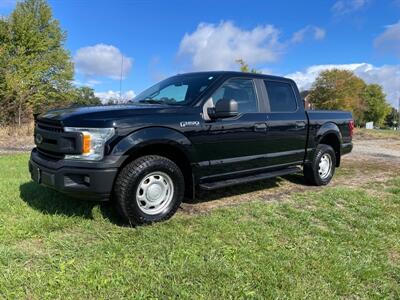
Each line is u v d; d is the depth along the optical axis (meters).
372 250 3.94
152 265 3.34
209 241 3.90
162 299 2.83
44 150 4.51
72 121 4.10
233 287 3.02
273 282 3.13
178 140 4.51
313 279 3.24
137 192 4.24
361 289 3.18
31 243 3.76
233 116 4.86
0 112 17.06
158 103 5.04
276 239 4.10
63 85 33.12
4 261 3.29
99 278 3.07
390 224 4.75
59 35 33.94
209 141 4.88
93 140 4.01
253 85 5.70
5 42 31.05
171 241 3.86
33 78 28.84
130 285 3.00
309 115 6.59
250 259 3.54
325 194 6.08
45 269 3.22
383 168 9.20
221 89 5.18
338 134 7.20
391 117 98.62
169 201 4.55
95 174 3.95
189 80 5.45
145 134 4.23
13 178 6.51
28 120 17.42
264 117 5.66
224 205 5.36
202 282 3.09
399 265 3.67
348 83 49.00
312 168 6.71
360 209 5.35
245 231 4.23
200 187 4.91
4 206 4.74
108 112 4.23
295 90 6.48
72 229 4.16
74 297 2.83
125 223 4.34
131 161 4.30
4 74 25.08
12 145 13.13
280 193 6.23
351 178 7.80
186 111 4.70
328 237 4.23
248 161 5.47
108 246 3.67
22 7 32.12
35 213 4.53
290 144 6.17
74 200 5.02
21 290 2.89
